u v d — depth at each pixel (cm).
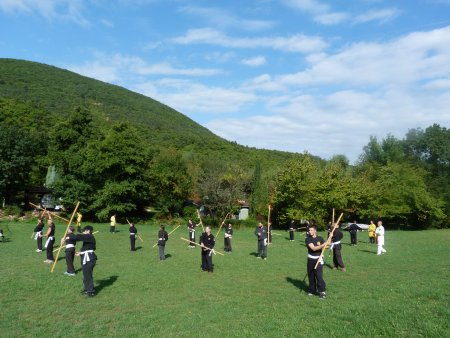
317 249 1266
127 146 5300
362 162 6831
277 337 884
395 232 4650
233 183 5800
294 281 1538
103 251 2462
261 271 1770
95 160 5231
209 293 1332
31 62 18450
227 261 2089
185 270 1783
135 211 5756
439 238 3519
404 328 906
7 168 5334
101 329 955
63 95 15688
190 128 17138
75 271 1683
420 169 6272
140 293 1333
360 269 1789
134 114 16412
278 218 5266
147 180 5572
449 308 1039
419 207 5559
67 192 5159
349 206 5538
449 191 6172
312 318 1025
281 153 12900
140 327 973
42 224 2314
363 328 922
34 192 6519
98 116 13975
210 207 5616
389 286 1369
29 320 1024
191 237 2952
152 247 2700
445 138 7181
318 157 7512
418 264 1902
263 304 1177
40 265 1817
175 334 920
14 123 8181
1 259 1977
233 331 928
